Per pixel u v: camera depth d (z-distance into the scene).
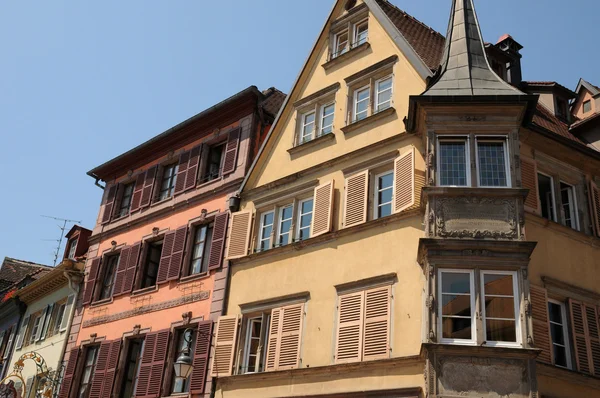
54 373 26.70
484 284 14.67
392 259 17.02
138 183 28.39
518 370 13.55
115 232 28.06
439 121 16.62
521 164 17.44
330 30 23.23
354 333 16.84
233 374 19.27
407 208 17.05
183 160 26.48
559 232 17.17
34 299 32.91
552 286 16.23
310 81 22.91
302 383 17.39
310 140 21.31
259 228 21.70
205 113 25.62
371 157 19.16
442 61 18.94
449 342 14.16
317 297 18.34
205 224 24.05
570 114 21.55
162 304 23.38
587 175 18.80
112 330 24.94
